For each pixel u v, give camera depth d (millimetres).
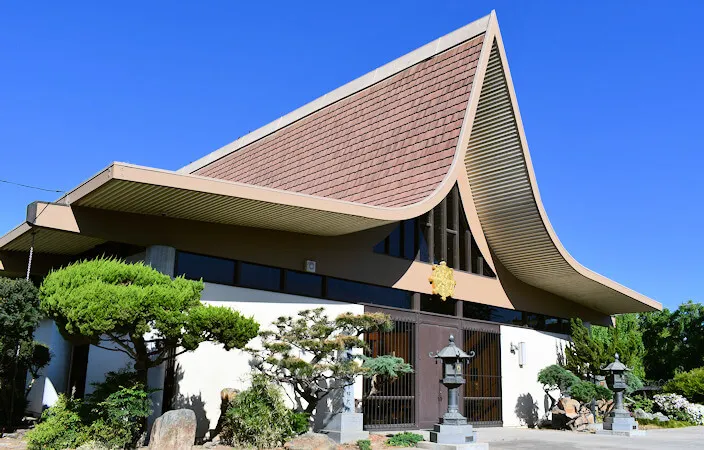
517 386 21172
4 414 14180
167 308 10477
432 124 18422
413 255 18406
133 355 11438
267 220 13945
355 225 14938
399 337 17359
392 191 18016
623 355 22922
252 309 14438
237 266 14438
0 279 12578
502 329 20984
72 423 11023
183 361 13172
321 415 14742
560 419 20109
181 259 13555
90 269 10586
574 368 22609
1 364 13469
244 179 24688
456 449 12820
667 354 38906
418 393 17375
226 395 12820
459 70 18625
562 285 22516
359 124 21109
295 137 23844
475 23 18875
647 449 14242
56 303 10258
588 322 25891
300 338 13375
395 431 16438
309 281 15797
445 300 19047
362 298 16828
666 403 25609
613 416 18641
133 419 11336
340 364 13422
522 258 20984
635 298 23625
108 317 9984
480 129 18656
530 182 18594
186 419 10688
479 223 20547
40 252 15594
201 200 11945
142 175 10633
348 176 19984
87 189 11320
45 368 15508
